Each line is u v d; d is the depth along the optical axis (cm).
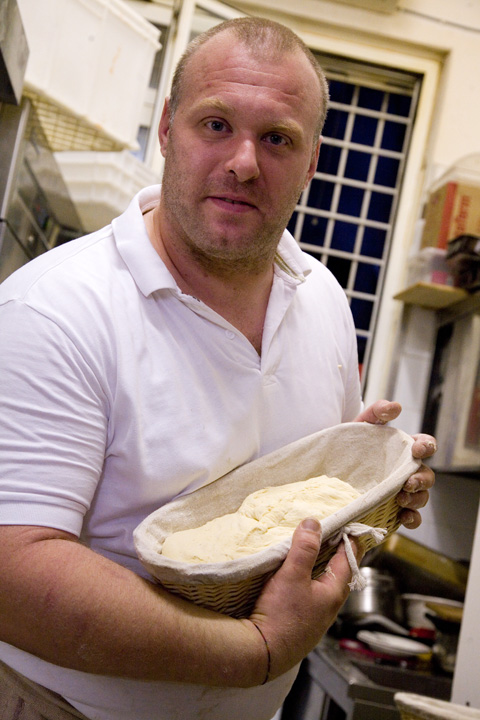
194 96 96
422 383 319
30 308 89
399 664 231
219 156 94
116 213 263
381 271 333
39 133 204
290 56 97
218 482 103
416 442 102
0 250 183
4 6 141
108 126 220
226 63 95
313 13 317
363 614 258
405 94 338
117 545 99
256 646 85
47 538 83
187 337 101
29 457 83
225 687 94
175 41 304
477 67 325
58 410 86
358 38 324
